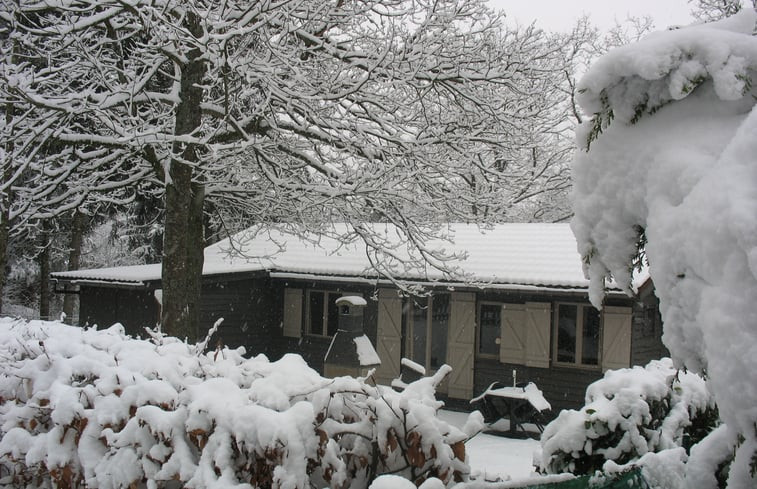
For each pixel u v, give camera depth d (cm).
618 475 326
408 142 1131
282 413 300
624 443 416
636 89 261
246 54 1059
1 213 999
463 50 1148
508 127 1210
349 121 1146
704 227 209
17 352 458
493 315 1522
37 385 404
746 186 204
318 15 1075
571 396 1374
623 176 265
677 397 476
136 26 1054
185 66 1089
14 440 396
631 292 271
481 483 291
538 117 1390
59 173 1184
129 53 1217
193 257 1200
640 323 1346
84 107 933
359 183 1102
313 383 348
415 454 312
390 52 1099
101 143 1048
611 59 258
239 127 1001
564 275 1333
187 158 1085
